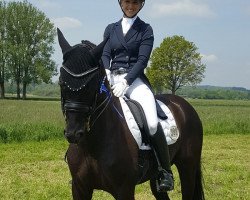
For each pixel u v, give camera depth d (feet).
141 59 13.85
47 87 411.54
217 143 49.90
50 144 46.11
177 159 16.46
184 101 17.28
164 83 217.97
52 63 213.05
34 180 27.76
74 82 11.12
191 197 16.93
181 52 214.48
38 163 34.60
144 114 13.71
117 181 12.89
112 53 14.61
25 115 76.89
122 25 14.49
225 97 340.39
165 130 14.87
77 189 13.35
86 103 11.27
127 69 14.26
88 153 12.72
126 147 13.07
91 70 11.31
